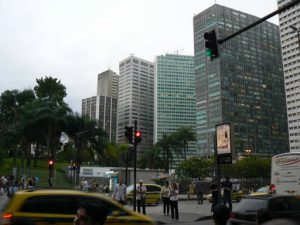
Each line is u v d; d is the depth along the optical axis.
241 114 174.25
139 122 170.12
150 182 47.50
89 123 57.59
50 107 55.16
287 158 19.03
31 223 4.25
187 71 182.88
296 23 152.62
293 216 10.80
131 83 170.50
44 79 84.94
